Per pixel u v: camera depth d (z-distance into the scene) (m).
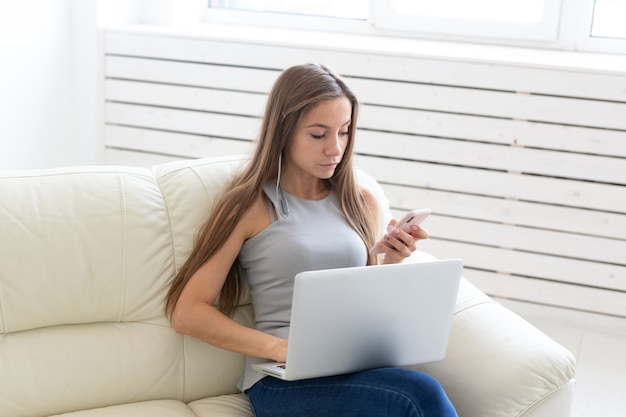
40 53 3.57
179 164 2.08
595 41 3.52
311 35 3.71
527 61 3.19
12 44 3.42
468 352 1.88
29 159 3.62
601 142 3.17
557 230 3.29
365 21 3.77
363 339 1.71
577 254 3.29
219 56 3.53
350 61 3.37
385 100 3.36
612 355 3.10
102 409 1.83
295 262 1.92
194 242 1.96
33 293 1.80
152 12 3.88
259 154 1.96
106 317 1.89
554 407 1.81
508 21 3.58
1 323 1.78
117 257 1.88
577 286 3.31
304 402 1.79
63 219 1.85
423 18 3.67
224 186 2.03
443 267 1.73
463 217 3.38
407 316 1.74
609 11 3.50
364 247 2.04
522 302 3.39
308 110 1.89
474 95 3.26
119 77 3.69
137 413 1.82
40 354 1.82
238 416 1.90
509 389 1.78
